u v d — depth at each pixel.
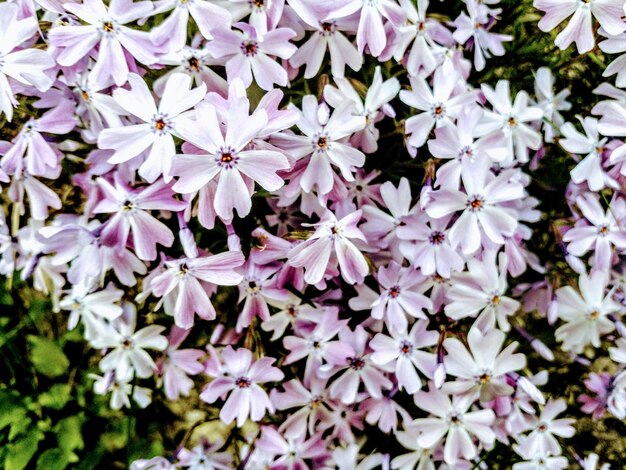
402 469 0.19
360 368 0.18
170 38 0.16
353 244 0.17
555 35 0.19
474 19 0.18
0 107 0.16
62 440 0.20
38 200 0.18
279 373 0.18
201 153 0.15
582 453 0.21
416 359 0.18
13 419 0.20
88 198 0.18
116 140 0.15
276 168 0.15
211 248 0.18
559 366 0.20
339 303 0.19
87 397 0.20
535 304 0.20
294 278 0.17
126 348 0.19
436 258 0.17
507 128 0.18
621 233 0.19
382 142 0.19
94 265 0.17
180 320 0.17
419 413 0.20
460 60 0.18
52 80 0.16
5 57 0.16
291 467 0.19
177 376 0.19
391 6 0.17
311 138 0.16
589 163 0.18
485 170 0.17
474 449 0.18
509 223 0.17
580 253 0.19
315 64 0.17
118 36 0.16
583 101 0.20
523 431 0.20
